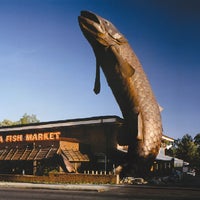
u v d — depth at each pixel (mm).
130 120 28953
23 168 35781
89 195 18844
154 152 28641
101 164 35094
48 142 34219
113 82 29234
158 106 30266
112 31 28547
